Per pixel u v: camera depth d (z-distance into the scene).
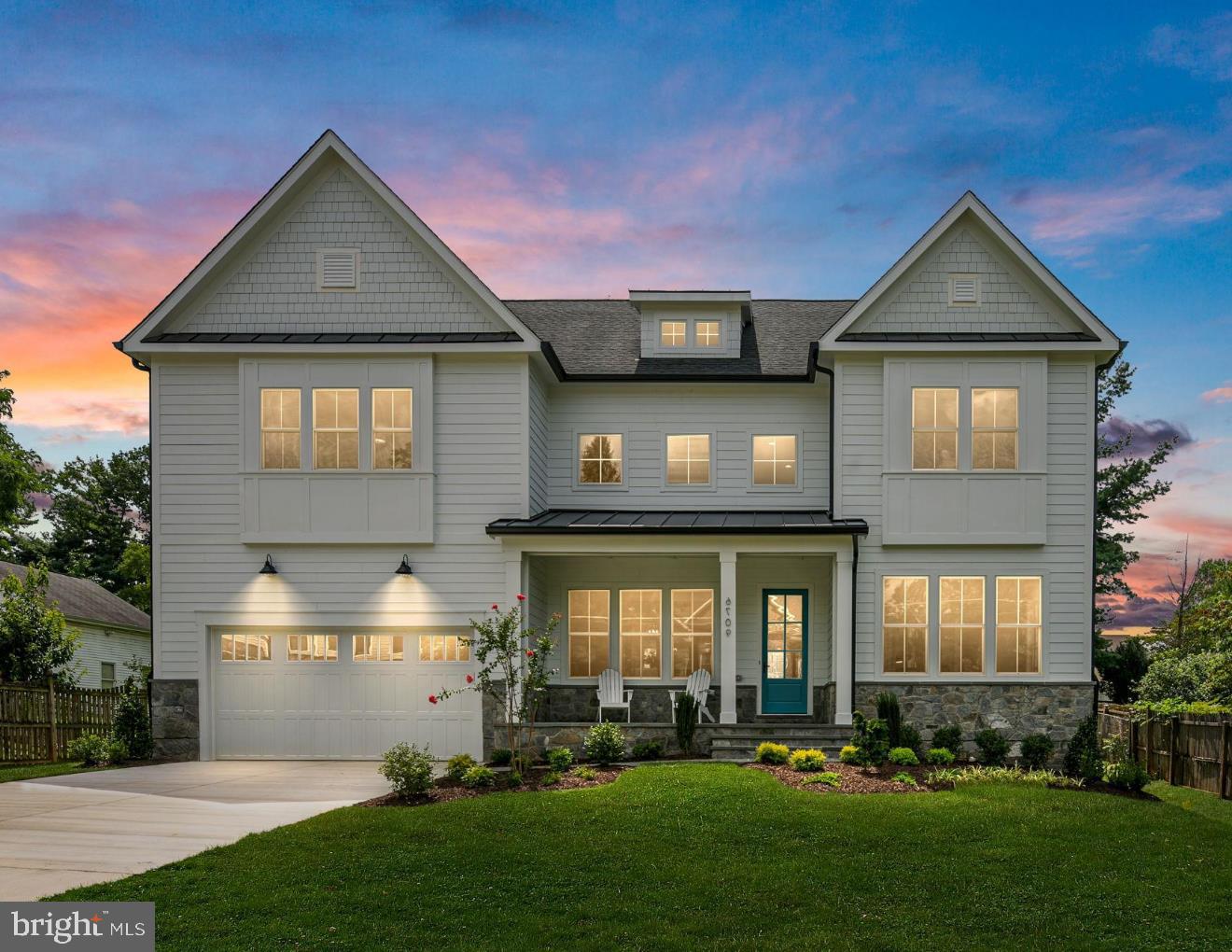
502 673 17.67
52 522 48.38
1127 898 9.24
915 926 8.48
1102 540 30.86
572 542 17.69
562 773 14.63
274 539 17.98
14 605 22.23
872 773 14.44
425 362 18.06
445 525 18.08
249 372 18.11
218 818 11.95
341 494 18.03
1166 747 16.28
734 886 9.32
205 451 18.20
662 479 20.20
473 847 10.29
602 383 20.09
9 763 17.92
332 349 17.97
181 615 18.14
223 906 8.45
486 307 18.39
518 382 18.22
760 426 20.20
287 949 7.63
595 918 8.46
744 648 19.95
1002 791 13.20
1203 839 11.15
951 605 17.73
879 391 18.09
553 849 10.29
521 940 7.95
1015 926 8.54
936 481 17.75
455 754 17.81
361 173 18.33
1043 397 17.70
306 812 12.32
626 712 19.89
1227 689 20.67
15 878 9.21
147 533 50.34
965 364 17.83
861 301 17.98
